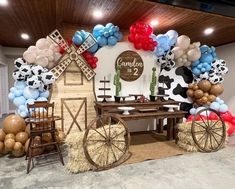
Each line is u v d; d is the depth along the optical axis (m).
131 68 4.61
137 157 3.32
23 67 3.63
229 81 6.58
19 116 3.46
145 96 4.80
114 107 3.86
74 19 4.30
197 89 4.90
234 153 3.55
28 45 7.30
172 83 5.04
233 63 6.45
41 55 3.78
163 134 4.71
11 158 3.27
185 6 3.19
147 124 5.06
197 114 3.59
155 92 4.84
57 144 3.08
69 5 3.50
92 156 2.83
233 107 6.39
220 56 7.02
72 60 4.08
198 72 4.99
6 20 4.32
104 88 4.22
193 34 5.42
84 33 4.12
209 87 4.80
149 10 3.68
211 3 3.02
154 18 4.15
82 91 4.24
